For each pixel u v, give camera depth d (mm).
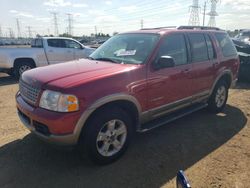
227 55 5461
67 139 2959
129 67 3551
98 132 3180
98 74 3258
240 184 3033
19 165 3387
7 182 3033
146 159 3570
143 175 3199
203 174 3223
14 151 3746
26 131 4484
